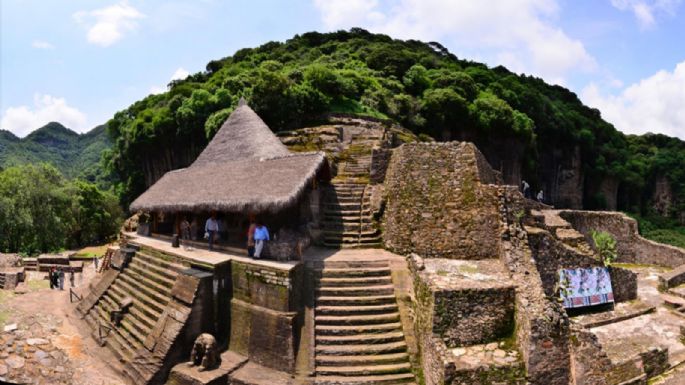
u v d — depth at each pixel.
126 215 55.09
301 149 26.91
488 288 10.82
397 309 12.06
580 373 10.26
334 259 13.70
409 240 14.42
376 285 12.70
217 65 62.31
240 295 12.95
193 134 39.97
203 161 24.34
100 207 48.69
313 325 11.52
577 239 17.22
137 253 18.20
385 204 16.02
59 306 18.23
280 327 11.33
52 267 24.84
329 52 57.62
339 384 10.29
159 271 15.38
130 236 21.64
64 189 40.59
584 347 10.34
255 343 11.91
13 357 12.62
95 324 15.59
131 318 14.27
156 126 42.91
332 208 17.45
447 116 40.78
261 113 32.06
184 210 17.27
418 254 14.09
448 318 10.48
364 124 32.22
